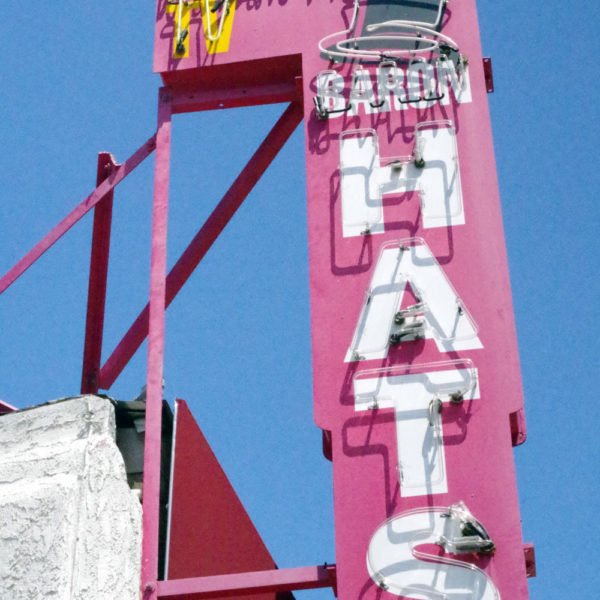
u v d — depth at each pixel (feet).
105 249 80.94
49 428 61.16
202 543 72.69
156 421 69.05
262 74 82.02
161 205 76.13
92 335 80.84
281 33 81.82
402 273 72.74
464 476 66.44
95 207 80.07
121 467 62.54
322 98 79.00
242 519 78.33
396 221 74.43
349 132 77.71
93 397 61.77
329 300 72.54
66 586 55.42
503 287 71.72
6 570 55.88
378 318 71.61
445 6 81.35
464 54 79.56
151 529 65.62
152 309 72.54
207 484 75.56
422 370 69.77
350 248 73.97
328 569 65.16
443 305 71.56
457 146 76.38
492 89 79.92
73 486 58.29
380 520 65.87
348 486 67.00
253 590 64.85
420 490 66.39
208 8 83.20
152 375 70.38
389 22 79.97
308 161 77.20
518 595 63.00
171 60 81.97
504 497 65.62
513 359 69.56
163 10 84.33
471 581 63.67
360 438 68.33
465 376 69.31
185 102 81.66
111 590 59.06
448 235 73.61
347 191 75.77
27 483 58.80
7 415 61.93
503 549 64.28
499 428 67.51
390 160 76.43
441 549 64.64
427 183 75.46
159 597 64.08
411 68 79.30
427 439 67.77
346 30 81.20
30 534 56.54
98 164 80.38
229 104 82.17
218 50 81.82
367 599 63.82
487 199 74.54
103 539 59.36
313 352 71.20
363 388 69.72
